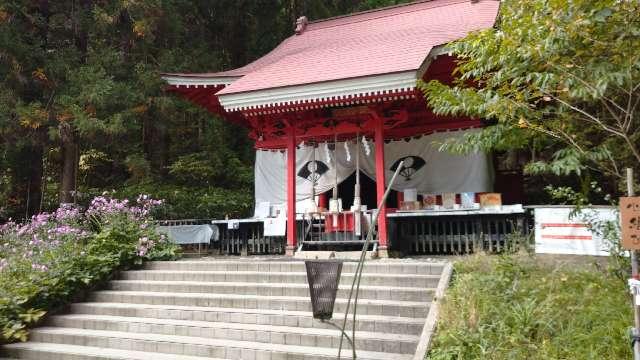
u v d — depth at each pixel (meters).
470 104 5.67
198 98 12.79
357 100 9.06
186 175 15.92
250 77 10.89
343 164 12.81
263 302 6.74
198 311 6.75
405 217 9.92
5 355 6.53
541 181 12.82
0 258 8.77
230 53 19.48
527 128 5.71
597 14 4.58
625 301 4.86
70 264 7.96
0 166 14.27
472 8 12.91
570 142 5.53
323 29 15.08
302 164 13.33
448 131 11.68
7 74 12.18
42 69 12.58
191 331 6.32
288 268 7.87
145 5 13.24
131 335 6.42
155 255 9.27
